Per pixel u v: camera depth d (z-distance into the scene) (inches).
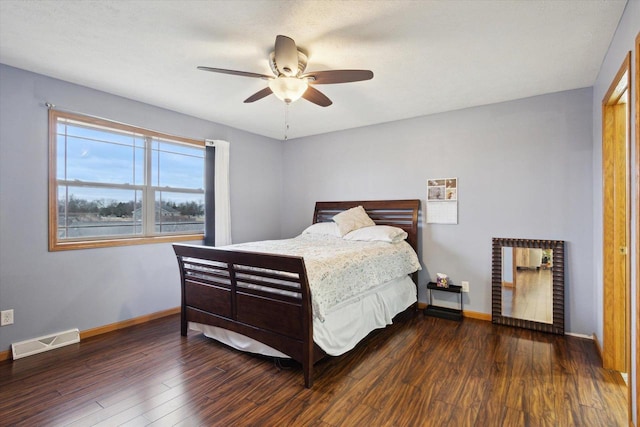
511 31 81.1
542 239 125.0
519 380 86.4
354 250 118.6
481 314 138.0
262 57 95.0
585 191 117.2
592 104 115.8
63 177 113.9
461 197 142.9
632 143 67.8
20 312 102.8
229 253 97.0
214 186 158.1
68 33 82.3
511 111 131.3
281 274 88.4
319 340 88.2
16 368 93.5
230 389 82.4
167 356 101.1
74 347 108.3
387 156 163.5
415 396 79.3
